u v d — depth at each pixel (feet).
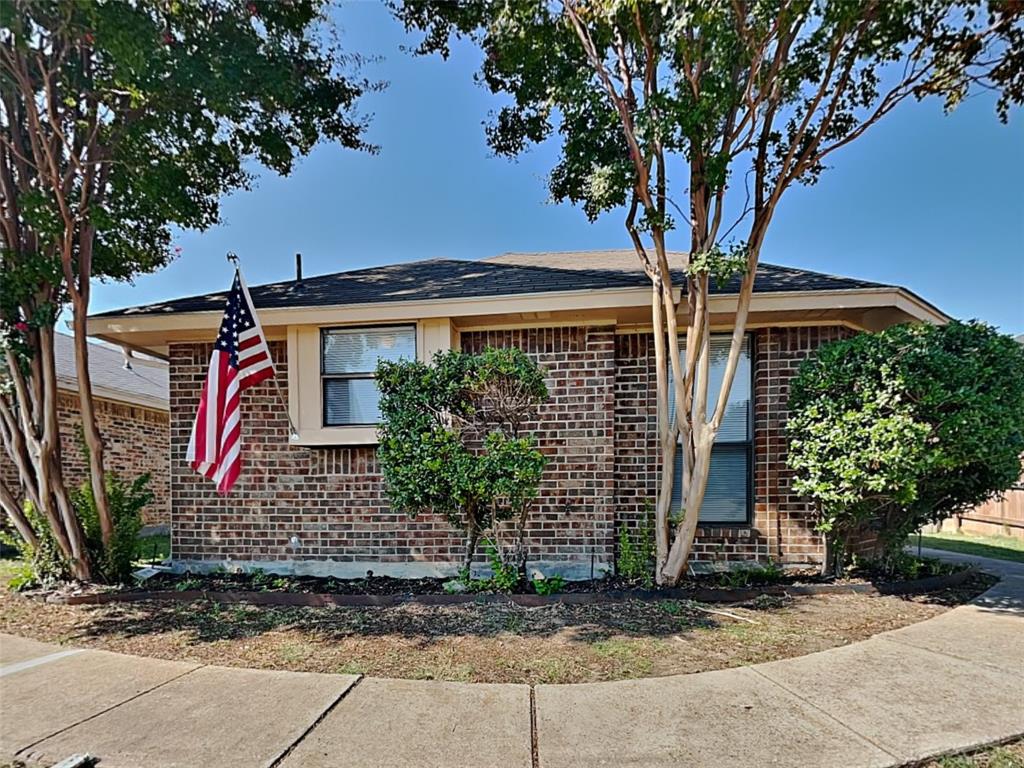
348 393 21.54
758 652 13.14
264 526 22.11
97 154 18.10
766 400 20.76
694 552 20.80
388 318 20.57
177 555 22.39
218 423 17.88
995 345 16.40
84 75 16.74
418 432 17.33
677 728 9.61
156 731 9.62
